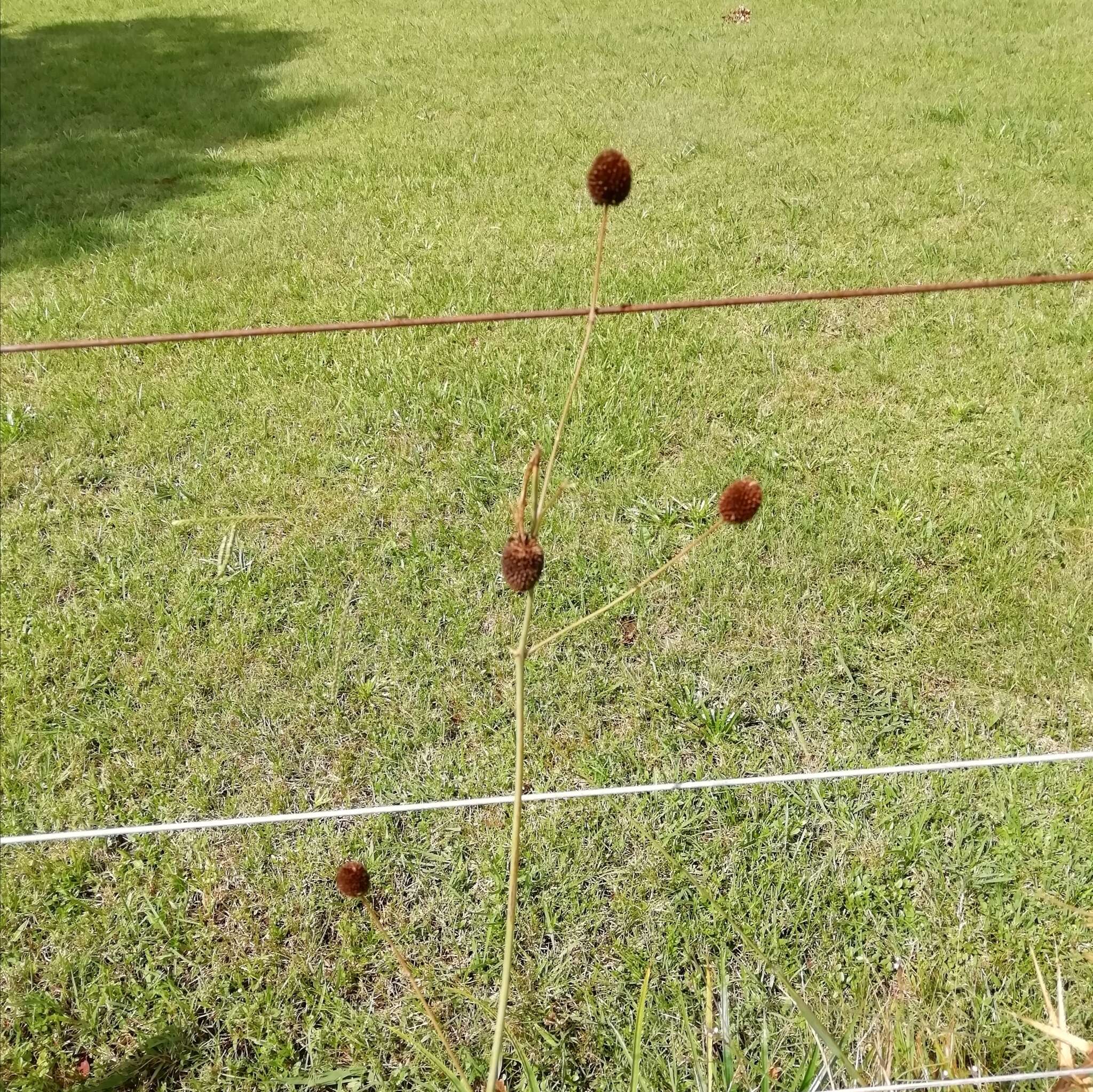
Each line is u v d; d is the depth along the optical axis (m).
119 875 2.42
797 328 4.36
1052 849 2.39
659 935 2.27
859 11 9.84
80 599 3.15
